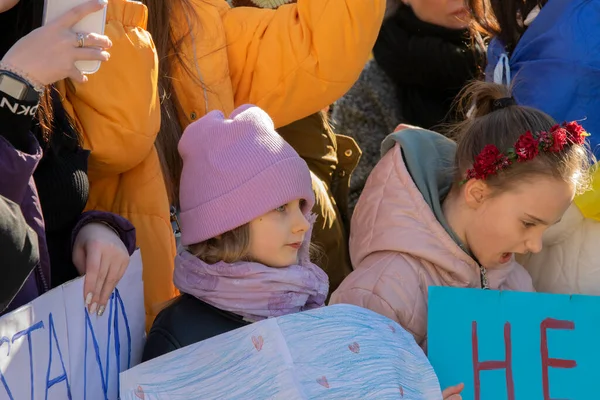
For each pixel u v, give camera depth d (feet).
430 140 11.49
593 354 9.96
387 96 16.71
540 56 12.59
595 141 12.12
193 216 9.14
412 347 8.98
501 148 10.49
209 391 8.03
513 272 11.46
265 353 8.13
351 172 15.28
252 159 9.06
